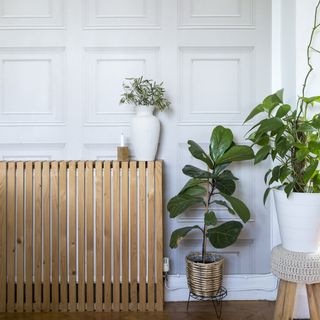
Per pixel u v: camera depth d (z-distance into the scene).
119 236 2.01
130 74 2.19
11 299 2.02
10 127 2.19
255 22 2.17
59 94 2.19
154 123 2.04
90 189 2.00
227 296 2.18
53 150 2.21
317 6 1.86
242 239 2.21
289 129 1.64
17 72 2.19
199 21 2.18
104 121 2.20
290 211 1.63
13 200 2.00
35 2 2.17
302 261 1.59
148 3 2.17
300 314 1.91
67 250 2.02
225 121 2.19
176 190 2.20
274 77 2.17
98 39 2.18
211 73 2.19
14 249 2.01
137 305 2.02
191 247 2.20
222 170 1.97
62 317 1.95
